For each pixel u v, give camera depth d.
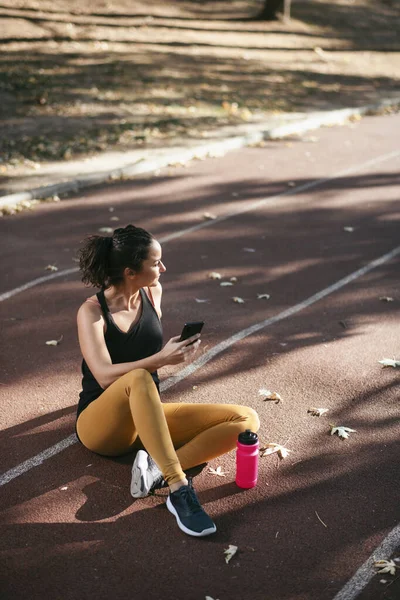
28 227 8.72
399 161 12.38
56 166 10.92
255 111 15.09
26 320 6.33
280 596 3.39
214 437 4.17
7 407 4.96
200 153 12.03
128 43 19.41
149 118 13.82
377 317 6.57
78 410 4.28
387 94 18.12
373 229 9.08
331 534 3.81
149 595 3.38
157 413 3.81
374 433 4.76
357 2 28.88
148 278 3.97
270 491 4.17
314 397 5.18
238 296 6.97
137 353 4.11
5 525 3.85
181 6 24.28
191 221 9.12
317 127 14.70
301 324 6.38
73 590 3.41
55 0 21.98
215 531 3.77
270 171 11.43
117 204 9.66
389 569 3.54
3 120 13.07
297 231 8.90
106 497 4.09
